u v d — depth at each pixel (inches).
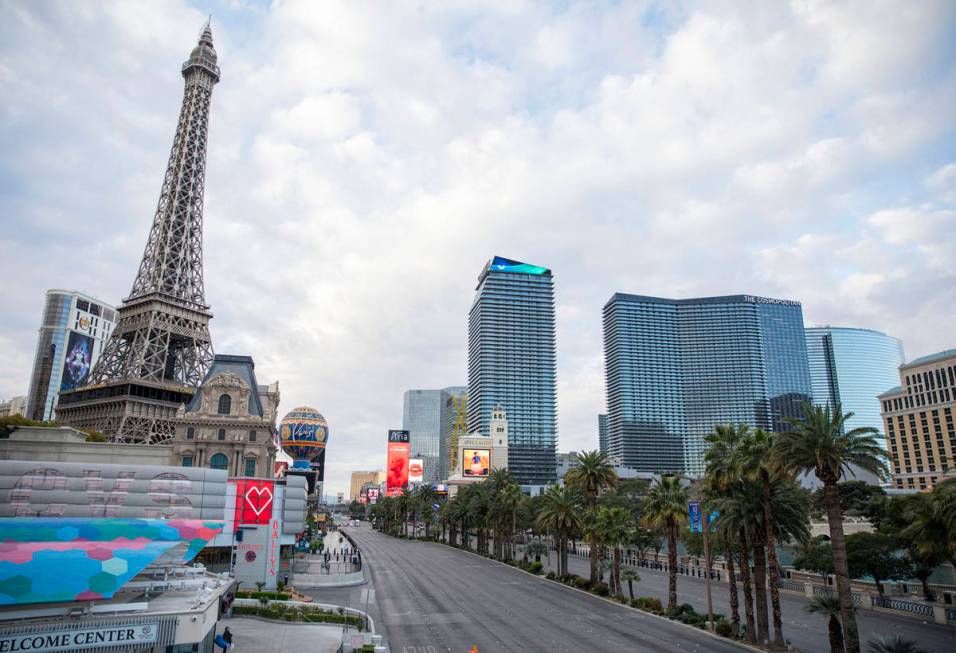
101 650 1139.3
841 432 1748.3
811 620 2429.9
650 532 4714.6
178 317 7012.8
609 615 2394.2
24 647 1085.8
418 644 1892.2
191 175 7859.3
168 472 2637.8
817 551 3110.2
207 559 2738.7
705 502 2162.9
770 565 1902.1
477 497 4896.7
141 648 1173.1
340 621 2174.0
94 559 1210.0
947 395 7731.3
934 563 2741.1
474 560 4645.7
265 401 5767.7
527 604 2642.7
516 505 4466.0
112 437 6028.5
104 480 2522.1
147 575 1507.1
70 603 1181.1
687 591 3193.9
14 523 1487.5
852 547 2896.2
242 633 1956.2
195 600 1332.4
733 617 2079.2
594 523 3038.9
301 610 2330.2
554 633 2054.6
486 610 2488.9
